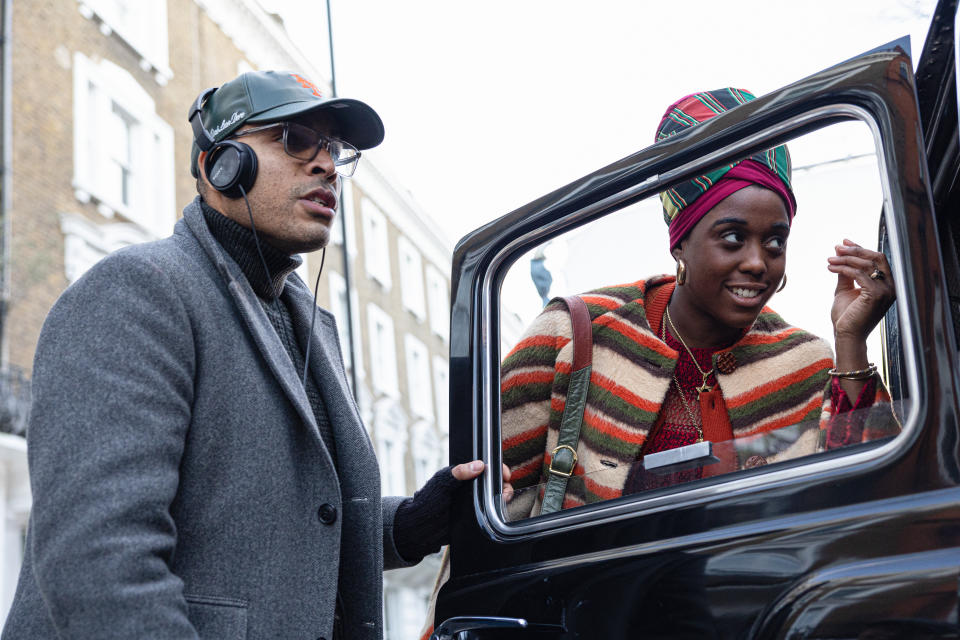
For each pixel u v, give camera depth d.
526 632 1.45
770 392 1.61
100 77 16.22
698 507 1.33
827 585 1.15
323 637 1.49
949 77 1.39
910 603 1.08
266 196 1.67
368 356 25.30
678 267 1.73
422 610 22.80
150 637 1.25
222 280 1.60
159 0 17.95
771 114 1.36
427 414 28.50
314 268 22.75
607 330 1.77
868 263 1.46
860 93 1.26
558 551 1.48
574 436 1.69
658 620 1.30
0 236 13.91
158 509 1.32
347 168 1.81
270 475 1.50
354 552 1.66
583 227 1.66
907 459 1.15
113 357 1.38
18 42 14.83
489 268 1.72
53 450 1.32
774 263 1.57
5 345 13.85
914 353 1.15
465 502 1.66
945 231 1.46
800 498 1.23
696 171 1.47
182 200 18.02
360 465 1.70
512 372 1.76
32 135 14.74
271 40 21.34
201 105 1.76
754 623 1.20
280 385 1.56
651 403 1.70
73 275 14.91
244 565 1.44
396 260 27.98
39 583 1.29
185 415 1.42
